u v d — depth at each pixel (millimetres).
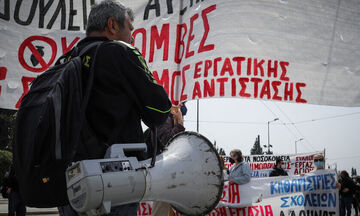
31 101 1464
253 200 5473
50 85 1440
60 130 1336
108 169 1190
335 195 5711
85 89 1492
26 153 1349
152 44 3830
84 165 1144
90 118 1464
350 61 3861
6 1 3746
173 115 3334
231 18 3627
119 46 1524
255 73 3568
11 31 3730
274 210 5508
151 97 1508
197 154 1505
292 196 5617
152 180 1309
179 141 1540
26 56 3734
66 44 3818
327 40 3828
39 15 3816
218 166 1540
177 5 3834
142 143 1447
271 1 3709
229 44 3586
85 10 3861
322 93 3740
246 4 3658
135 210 1507
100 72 1476
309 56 3752
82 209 1150
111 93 1472
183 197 1438
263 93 3562
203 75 3564
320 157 7574
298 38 3740
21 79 3693
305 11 3799
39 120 1321
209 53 3596
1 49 3680
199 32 3672
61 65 1543
